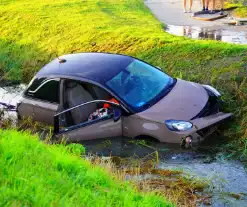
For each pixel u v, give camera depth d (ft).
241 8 66.39
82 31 53.98
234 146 26.99
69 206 15.19
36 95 31.83
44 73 31.60
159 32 50.83
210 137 28.09
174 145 27.20
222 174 24.09
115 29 53.21
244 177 23.71
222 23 59.16
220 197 21.74
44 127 31.71
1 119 33.06
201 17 62.34
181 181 23.18
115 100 28.73
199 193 22.16
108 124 28.81
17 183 16.05
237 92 32.24
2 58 50.39
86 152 27.96
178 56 41.83
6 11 67.72
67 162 19.93
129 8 69.36
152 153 26.94
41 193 15.44
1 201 14.29
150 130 27.66
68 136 29.37
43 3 72.13
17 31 59.88
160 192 21.02
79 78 29.81
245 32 53.47
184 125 26.89
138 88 29.55
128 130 28.48
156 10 70.03
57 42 53.52
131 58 32.22
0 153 18.90
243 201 21.40
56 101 30.83
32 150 20.66
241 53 39.11
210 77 36.24
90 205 16.01
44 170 18.25
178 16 64.54
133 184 21.67
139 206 17.28
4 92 42.52
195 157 26.16
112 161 26.58
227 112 30.99
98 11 65.67
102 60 31.68
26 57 49.55
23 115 32.73
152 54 44.04
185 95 29.40
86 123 29.19
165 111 27.91
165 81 31.01
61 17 62.03
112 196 17.63
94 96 30.07
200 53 40.98
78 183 18.17
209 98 29.48
